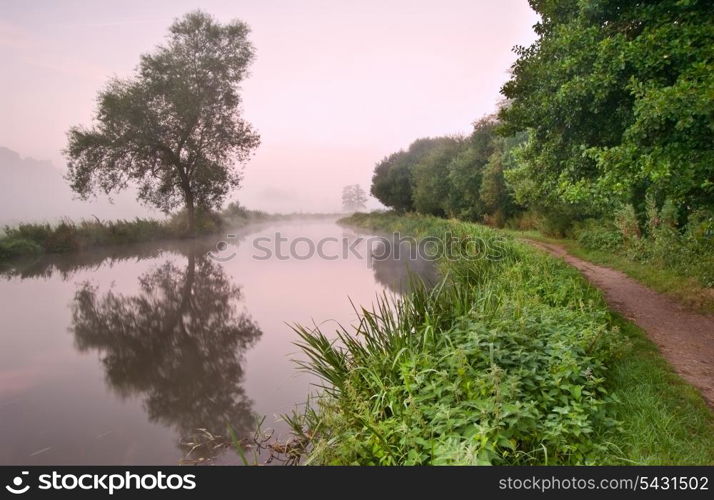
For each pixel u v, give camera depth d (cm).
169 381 614
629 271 1059
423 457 327
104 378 627
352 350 531
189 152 2898
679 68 640
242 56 3042
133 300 1138
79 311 1022
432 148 3944
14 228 2067
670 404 401
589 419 363
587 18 797
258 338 811
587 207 1545
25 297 1162
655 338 605
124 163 2655
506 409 323
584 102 779
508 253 1174
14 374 640
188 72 2853
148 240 2686
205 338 815
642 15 720
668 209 1120
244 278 1452
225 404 538
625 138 673
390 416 420
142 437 459
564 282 812
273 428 475
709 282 857
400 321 560
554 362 418
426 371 402
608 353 492
